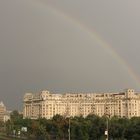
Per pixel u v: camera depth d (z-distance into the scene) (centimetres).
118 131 19425
